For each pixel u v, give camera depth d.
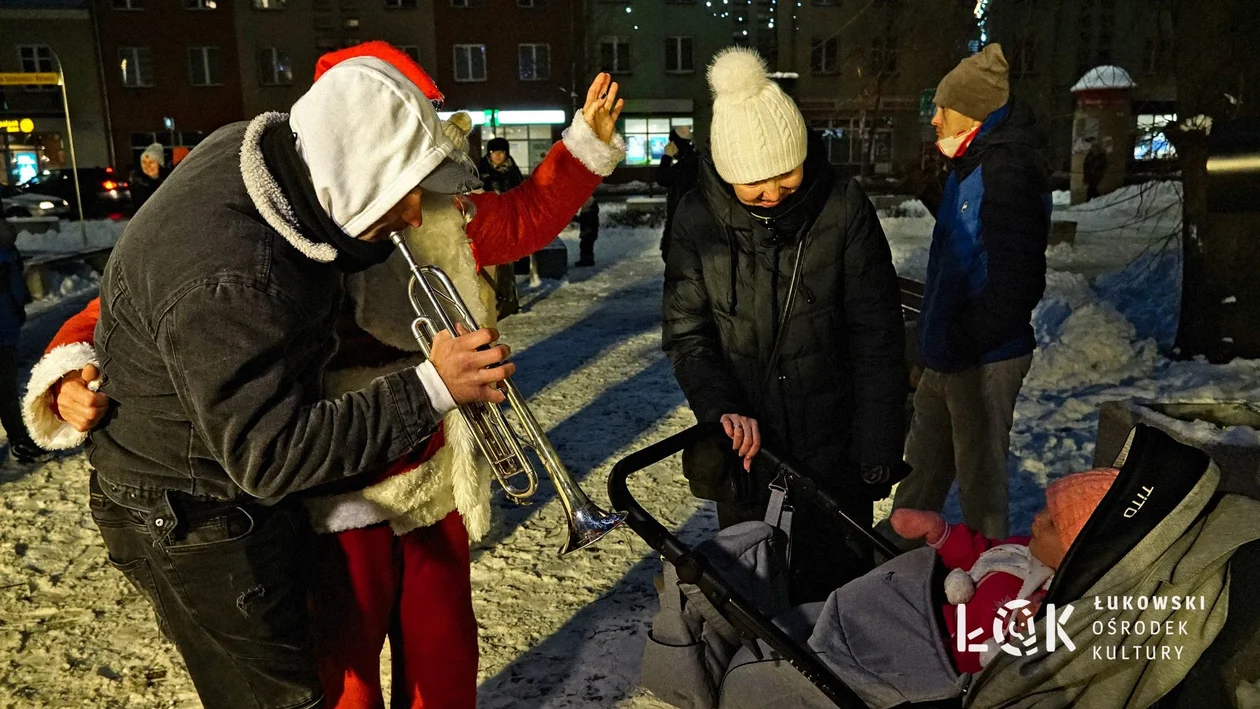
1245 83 6.14
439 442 2.18
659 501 4.61
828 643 2.06
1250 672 1.70
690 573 2.06
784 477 2.54
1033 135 3.22
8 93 35.84
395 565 2.23
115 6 35.78
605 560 3.98
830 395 2.69
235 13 36.09
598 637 3.35
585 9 37.28
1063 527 1.87
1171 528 1.66
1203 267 6.43
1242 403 3.54
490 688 3.06
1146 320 7.79
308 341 1.78
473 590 3.75
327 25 36.38
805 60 36.22
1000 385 3.28
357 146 1.74
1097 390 5.97
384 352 2.14
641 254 15.91
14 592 3.86
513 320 10.03
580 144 2.56
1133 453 1.74
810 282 2.60
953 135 3.31
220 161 1.78
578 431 5.86
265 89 36.69
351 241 1.78
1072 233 15.00
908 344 5.04
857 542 2.56
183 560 1.83
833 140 35.88
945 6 20.17
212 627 1.88
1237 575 1.74
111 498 1.85
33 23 35.59
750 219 2.57
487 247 2.52
